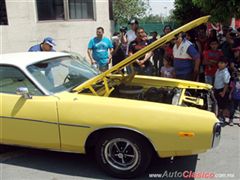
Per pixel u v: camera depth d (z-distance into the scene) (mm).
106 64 8117
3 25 10875
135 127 3811
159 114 3777
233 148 4988
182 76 6148
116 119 3855
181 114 3742
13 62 4422
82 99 4094
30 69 4383
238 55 7336
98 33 7926
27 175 4289
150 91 4762
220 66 5996
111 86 4848
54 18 11484
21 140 4340
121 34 8906
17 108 4254
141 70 7039
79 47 11961
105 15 12453
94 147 4527
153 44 4121
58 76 4574
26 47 11203
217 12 8086
